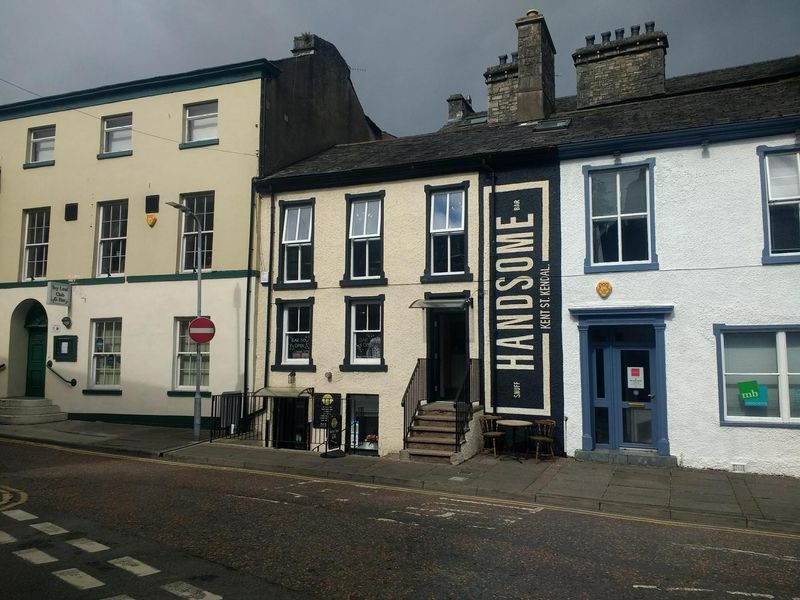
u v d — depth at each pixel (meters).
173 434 14.77
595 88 16.06
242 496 8.98
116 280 16.89
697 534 7.45
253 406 15.01
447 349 14.24
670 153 11.76
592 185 12.41
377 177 14.27
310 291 14.67
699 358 11.19
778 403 10.80
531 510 8.54
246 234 15.68
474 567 5.98
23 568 5.81
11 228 18.41
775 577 5.88
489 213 13.21
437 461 11.63
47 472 10.69
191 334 14.12
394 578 5.64
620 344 12.02
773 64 15.43
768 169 11.13
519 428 12.46
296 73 17.66
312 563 6.02
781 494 9.19
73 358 17.14
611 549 6.68
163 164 16.81
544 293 12.48
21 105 18.48
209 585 5.41
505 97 17.05
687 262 11.44
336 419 13.12
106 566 5.88
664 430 11.29
